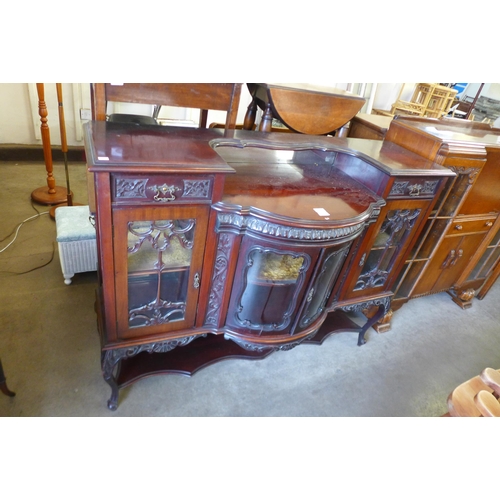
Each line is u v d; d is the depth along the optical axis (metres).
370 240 1.37
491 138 1.73
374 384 1.68
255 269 1.17
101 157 0.85
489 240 2.03
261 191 1.17
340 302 1.55
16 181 2.72
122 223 0.92
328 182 1.37
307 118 1.53
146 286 1.12
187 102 1.29
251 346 1.31
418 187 1.33
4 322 1.59
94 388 1.40
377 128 1.81
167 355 1.51
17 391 1.33
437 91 3.95
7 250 2.03
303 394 1.56
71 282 1.89
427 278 2.04
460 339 2.07
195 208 0.98
